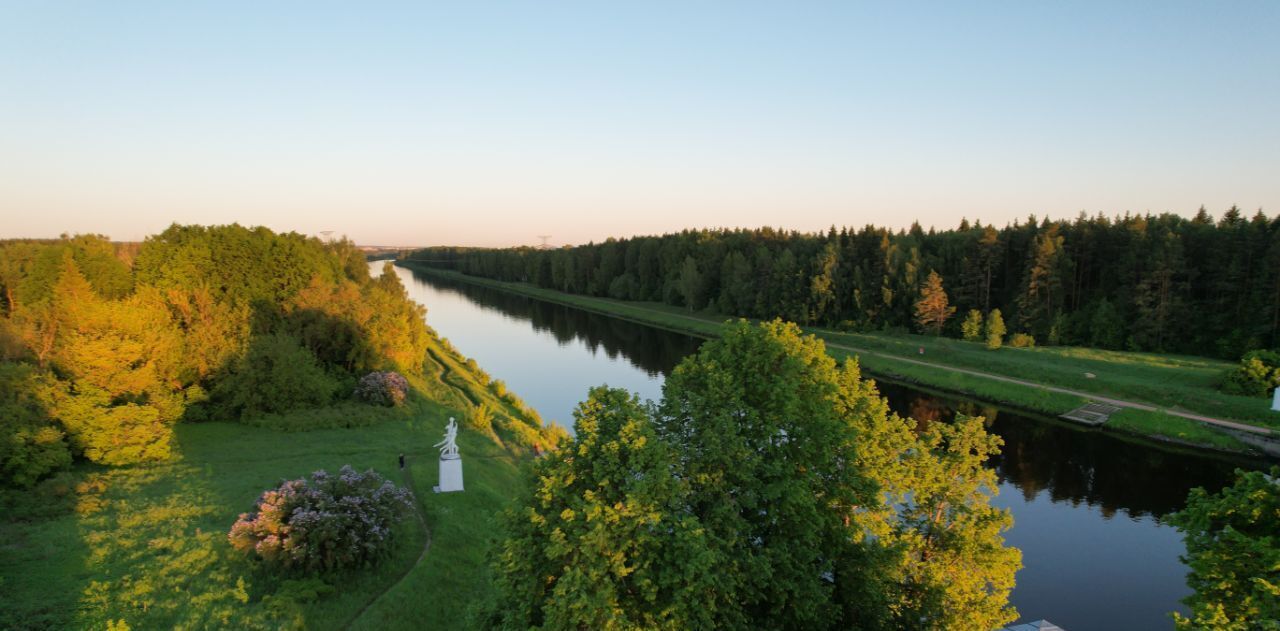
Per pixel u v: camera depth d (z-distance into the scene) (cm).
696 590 1527
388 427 4244
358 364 5253
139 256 5775
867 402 2495
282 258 6234
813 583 1770
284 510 2228
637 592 1641
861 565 1969
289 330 5194
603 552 1552
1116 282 8162
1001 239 9412
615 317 13250
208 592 1997
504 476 3581
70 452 2967
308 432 4016
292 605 1981
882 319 9600
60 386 3067
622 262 16650
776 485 1852
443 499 3020
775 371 2292
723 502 1806
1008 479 4338
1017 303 8475
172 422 3734
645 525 1620
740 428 2073
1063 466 4566
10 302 5500
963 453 2388
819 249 11088
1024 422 5606
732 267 12412
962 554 2280
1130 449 4897
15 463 2647
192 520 2559
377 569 2298
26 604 1814
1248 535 1388
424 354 6581
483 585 2359
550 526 1648
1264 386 5309
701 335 10700
